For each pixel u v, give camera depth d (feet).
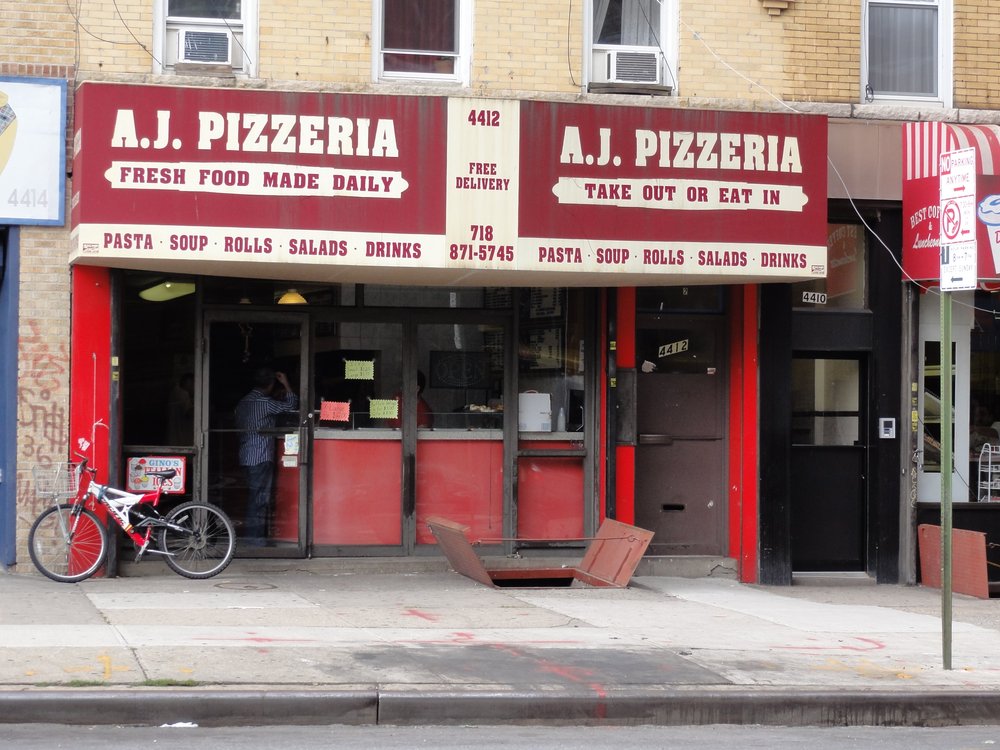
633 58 41.11
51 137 37.37
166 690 23.58
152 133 35.09
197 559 38.60
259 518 40.52
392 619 32.09
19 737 22.13
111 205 34.86
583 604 35.76
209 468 40.11
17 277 37.35
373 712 23.90
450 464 41.83
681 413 43.52
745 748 23.09
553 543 41.93
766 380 41.93
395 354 41.65
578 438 42.27
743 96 41.63
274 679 24.72
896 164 42.42
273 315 40.65
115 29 37.88
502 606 34.78
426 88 39.55
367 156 36.09
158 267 37.11
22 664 25.12
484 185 36.58
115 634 28.55
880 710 25.52
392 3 39.96
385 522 41.45
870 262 43.09
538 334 42.29
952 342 43.80
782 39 41.91
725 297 43.60
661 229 37.58
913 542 43.09
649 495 43.32
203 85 37.91
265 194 35.58
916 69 43.55
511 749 22.39
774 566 41.88
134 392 39.17
